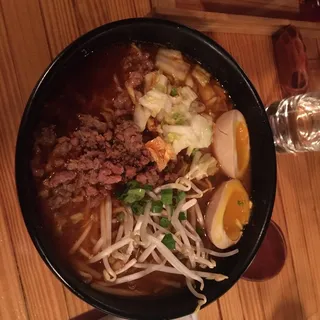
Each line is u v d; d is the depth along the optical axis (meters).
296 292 0.37
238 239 0.30
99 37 0.25
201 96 0.30
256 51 0.36
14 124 0.26
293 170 0.38
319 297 0.39
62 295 0.27
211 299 0.27
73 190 0.25
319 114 0.37
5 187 0.26
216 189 0.29
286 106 0.36
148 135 0.27
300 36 0.37
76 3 0.28
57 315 0.27
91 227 0.26
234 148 0.29
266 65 0.37
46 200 0.24
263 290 0.35
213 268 0.29
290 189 0.38
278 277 0.36
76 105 0.25
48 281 0.27
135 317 0.25
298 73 0.38
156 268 0.27
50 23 0.28
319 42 0.41
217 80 0.30
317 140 0.36
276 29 0.37
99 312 0.28
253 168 0.31
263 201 0.30
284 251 0.36
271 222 0.36
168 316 0.26
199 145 0.28
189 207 0.29
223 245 0.29
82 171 0.25
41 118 0.24
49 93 0.24
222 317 0.33
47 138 0.24
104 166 0.25
